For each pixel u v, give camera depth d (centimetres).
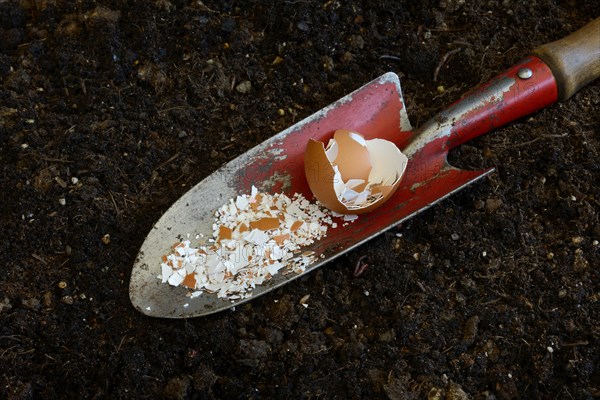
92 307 58
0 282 59
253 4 68
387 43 66
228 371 57
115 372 56
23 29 68
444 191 60
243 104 64
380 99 63
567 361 56
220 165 62
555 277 58
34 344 57
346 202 59
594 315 57
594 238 59
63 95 65
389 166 60
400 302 58
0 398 56
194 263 59
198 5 67
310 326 58
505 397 56
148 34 66
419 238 60
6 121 64
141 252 59
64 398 56
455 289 58
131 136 63
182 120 64
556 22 67
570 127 63
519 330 57
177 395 55
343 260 59
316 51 66
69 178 62
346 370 56
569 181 61
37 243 60
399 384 56
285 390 56
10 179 62
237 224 60
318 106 65
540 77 62
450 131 61
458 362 56
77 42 67
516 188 61
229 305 58
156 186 62
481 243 59
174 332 57
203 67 65
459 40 66
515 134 63
